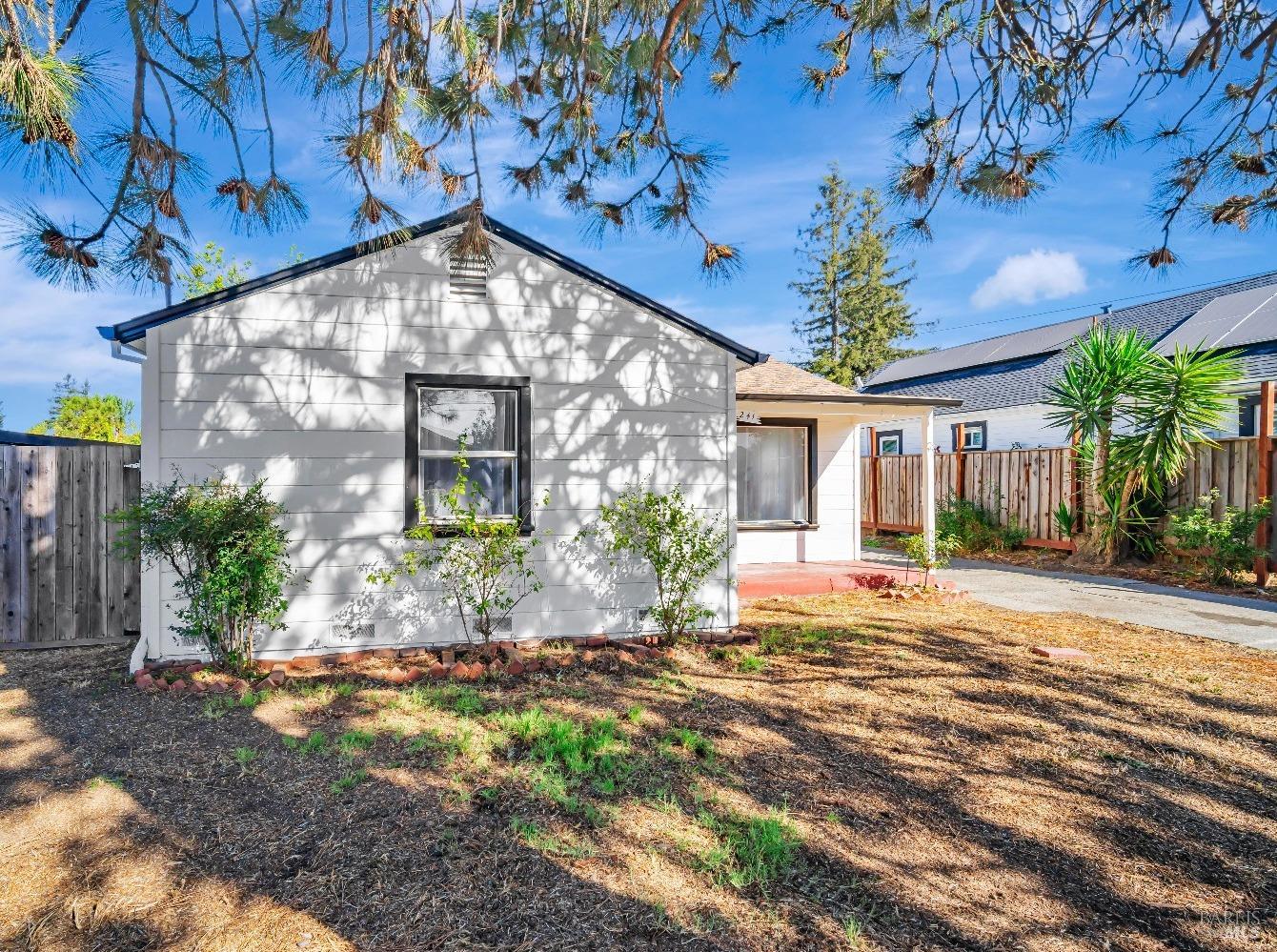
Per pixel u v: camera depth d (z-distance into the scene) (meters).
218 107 4.37
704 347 7.13
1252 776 3.89
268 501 5.65
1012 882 2.89
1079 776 3.88
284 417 5.99
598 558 6.77
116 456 6.91
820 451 11.57
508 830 3.17
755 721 4.61
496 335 6.50
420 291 6.32
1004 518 13.92
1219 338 15.63
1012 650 6.43
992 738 4.40
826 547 11.53
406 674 5.45
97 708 4.73
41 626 6.75
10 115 3.03
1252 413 13.46
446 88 4.46
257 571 5.37
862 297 35.91
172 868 2.87
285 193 4.60
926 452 10.59
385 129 4.02
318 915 2.60
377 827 3.18
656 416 6.96
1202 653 6.33
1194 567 10.48
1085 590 9.71
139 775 3.68
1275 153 4.98
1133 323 19.56
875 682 5.48
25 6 2.86
